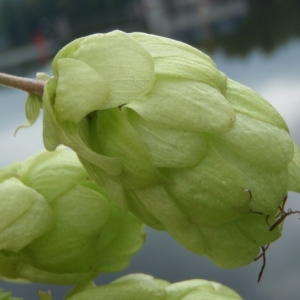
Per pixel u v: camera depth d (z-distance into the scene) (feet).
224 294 0.34
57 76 0.29
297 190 0.28
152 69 0.28
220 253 0.28
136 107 0.27
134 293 0.33
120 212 0.34
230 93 0.28
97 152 0.29
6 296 0.33
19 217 0.32
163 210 0.28
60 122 0.29
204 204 0.27
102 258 0.34
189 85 0.27
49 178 0.33
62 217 0.33
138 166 0.27
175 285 0.34
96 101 0.28
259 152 0.27
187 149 0.27
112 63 0.28
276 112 0.28
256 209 0.27
